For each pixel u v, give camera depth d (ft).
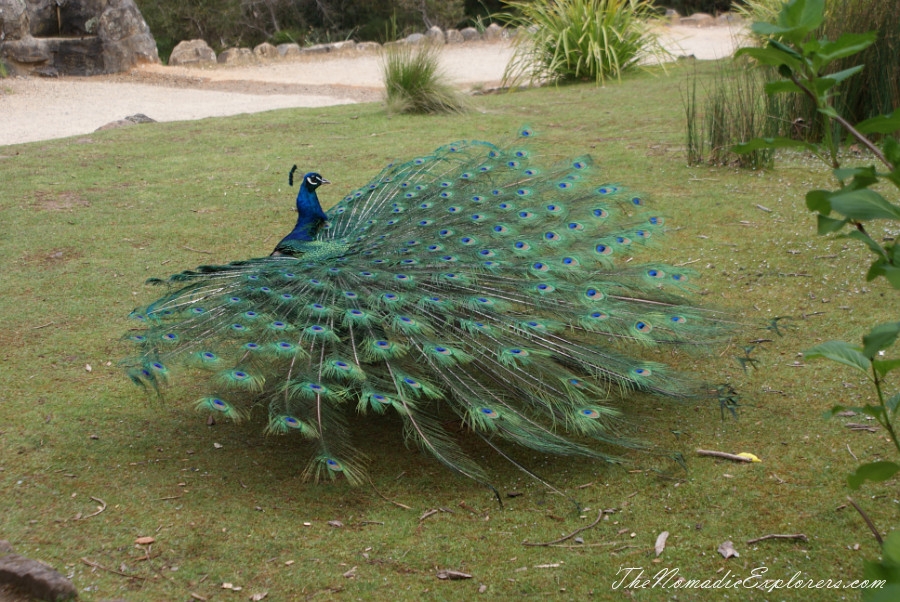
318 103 43.93
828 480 11.27
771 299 17.21
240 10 79.97
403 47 41.01
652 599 9.33
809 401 13.38
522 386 11.62
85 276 19.66
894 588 4.56
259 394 12.89
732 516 10.70
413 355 11.85
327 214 15.96
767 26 5.31
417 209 15.10
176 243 21.67
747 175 25.22
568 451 10.82
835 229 5.42
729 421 13.00
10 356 15.90
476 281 12.73
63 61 55.52
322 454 10.66
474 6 91.91
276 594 9.57
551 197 15.29
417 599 9.45
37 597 9.25
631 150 28.76
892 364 6.27
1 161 29.63
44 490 11.64
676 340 12.59
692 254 19.81
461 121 34.83
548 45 46.98
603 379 13.03
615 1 46.16
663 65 44.50
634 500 11.18
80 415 13.76
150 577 9.84
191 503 11.32
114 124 36.99
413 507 11.25
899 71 25.18
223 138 33.09
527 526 10.75
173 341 11.90
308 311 11.93
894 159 5.35
